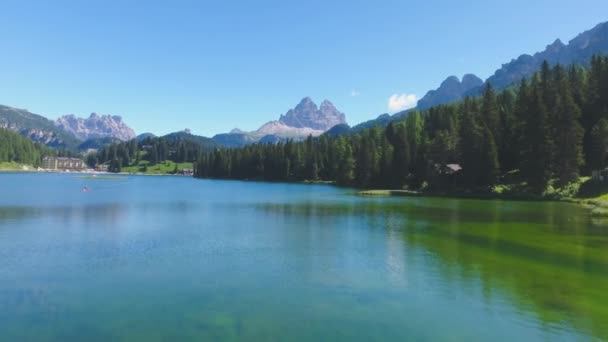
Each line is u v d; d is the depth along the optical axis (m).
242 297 24.52
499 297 24.55
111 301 23.62
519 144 110.12
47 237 43.69
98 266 31.48
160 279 28.14
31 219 57.47
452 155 127.81
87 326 19.97
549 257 34.47
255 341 18.47
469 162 114.38
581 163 94.19
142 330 19.56
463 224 53.88
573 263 32.59
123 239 42.91
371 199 98.19
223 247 38.91
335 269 30.89
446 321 20.95
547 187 97.00
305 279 28.30
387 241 42.00
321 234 46.22
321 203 87.00
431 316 21.61
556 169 95.88
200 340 18.47
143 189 139.62
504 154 117.06
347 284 27.19
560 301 23.84
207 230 49.19
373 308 22.78
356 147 186.75
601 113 109.88
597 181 90.44
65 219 57.97
